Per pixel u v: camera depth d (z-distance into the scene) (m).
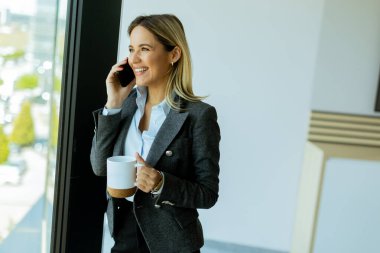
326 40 2.12
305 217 2.24
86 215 1.28
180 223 1.10
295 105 2.39
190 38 2.36
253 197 2.52
